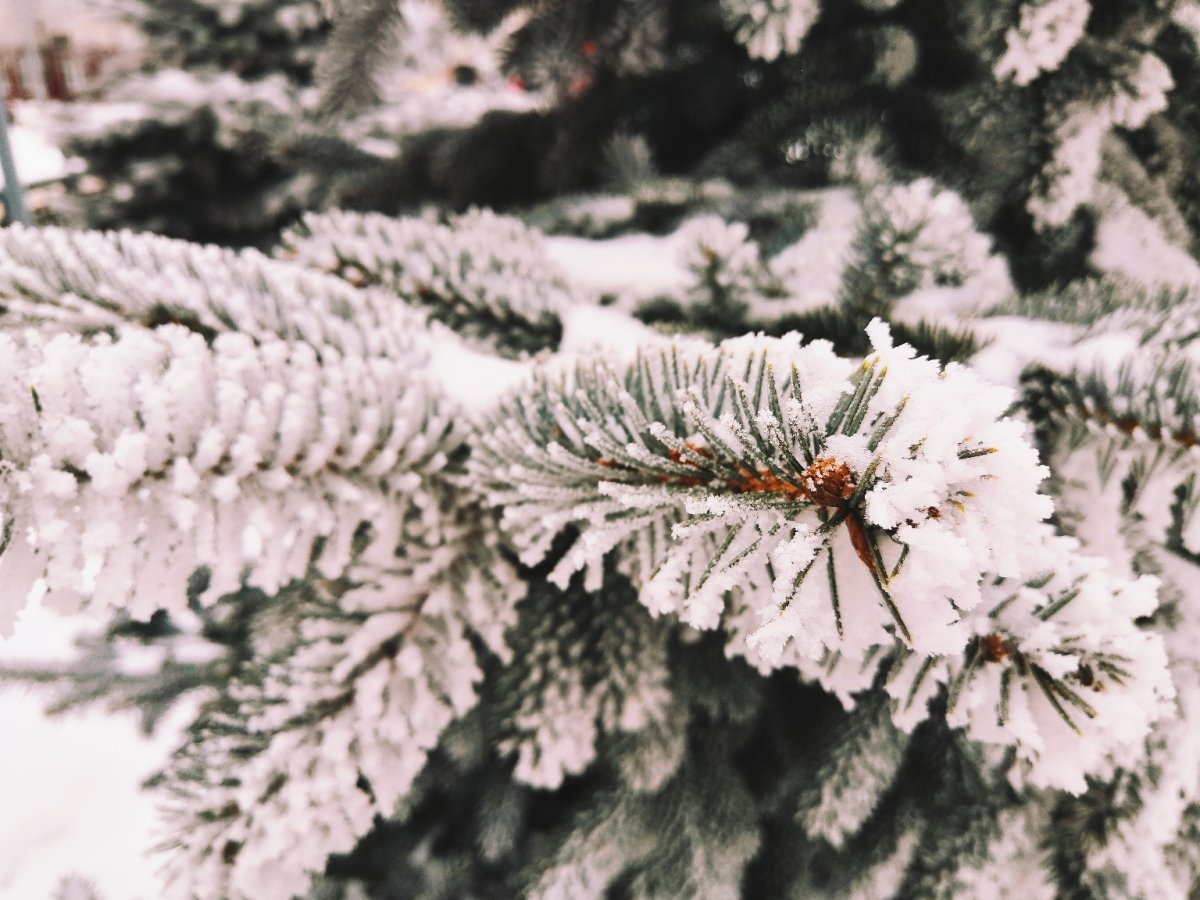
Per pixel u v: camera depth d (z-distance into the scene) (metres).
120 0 1.05
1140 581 0.21
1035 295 0.39
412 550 0.31
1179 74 0.49
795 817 0.36
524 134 0.73
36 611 0.78
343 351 0.31
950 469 0.17
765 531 0.19
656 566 0.24
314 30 1.15
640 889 0.39
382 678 0.29
